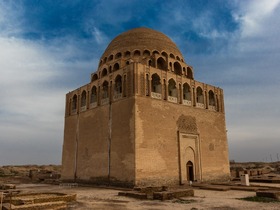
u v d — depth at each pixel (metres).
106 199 19.48
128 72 30.61
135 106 28.69
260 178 36.62
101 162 31.97
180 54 42.19
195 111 35.12
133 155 27.48
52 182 38.62
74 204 17.25
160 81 32.06
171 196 19.16
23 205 14.36
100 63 42.06
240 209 14.97
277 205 16.16
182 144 32.31
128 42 39.47
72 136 38.69
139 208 15.46
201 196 20.70
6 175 58.78
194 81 36.12
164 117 31.11
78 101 39.16
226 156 37.97
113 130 31.06
